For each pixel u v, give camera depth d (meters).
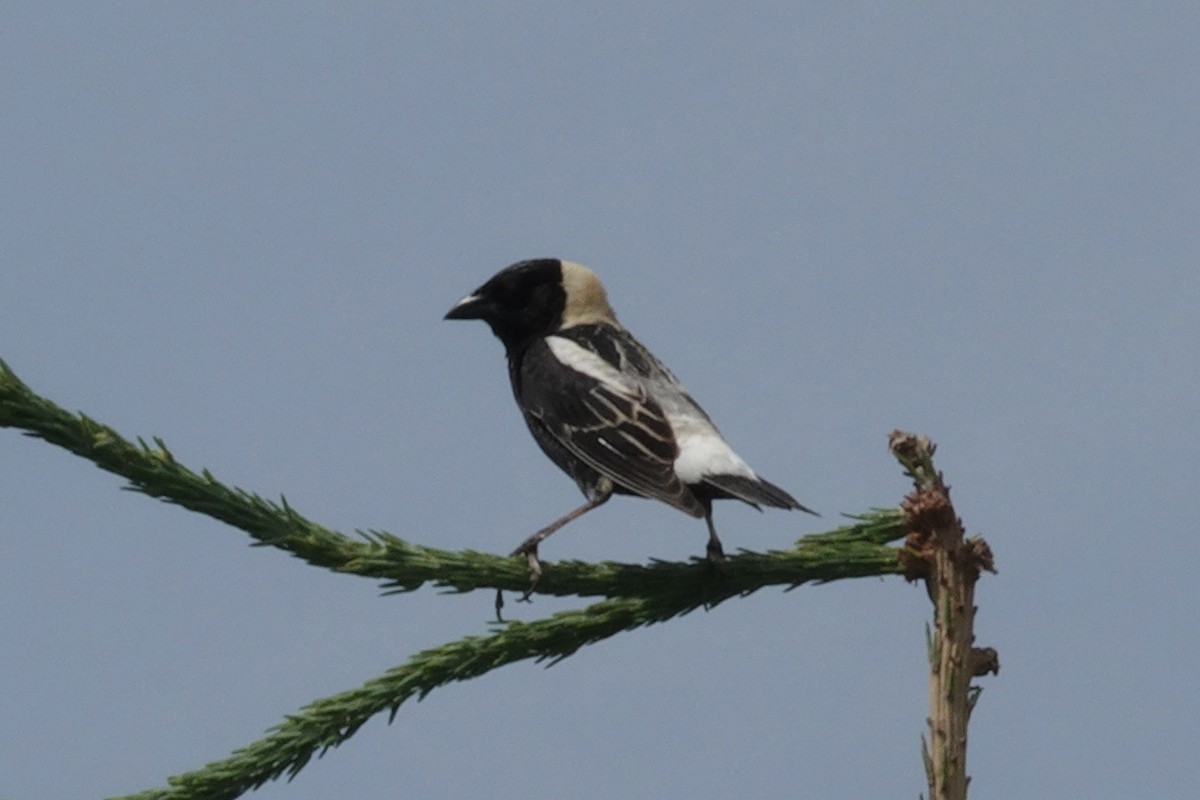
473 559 10.35
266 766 9.38
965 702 8.98
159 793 9.08
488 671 10.27
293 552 9.74
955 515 9.19
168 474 9.26
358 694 9.69
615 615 10.61
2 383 8.59
